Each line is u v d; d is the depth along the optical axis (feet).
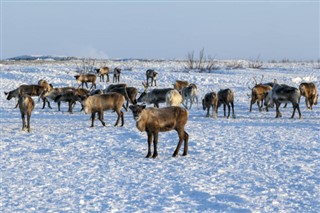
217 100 78.02
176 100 75.87
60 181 35.45
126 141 52.85
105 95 65.21
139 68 209.46
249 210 27.40
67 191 32.60
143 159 43.75
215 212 27.43
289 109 92.48
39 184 34.58
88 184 34.47
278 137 55.01
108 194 31.68
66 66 230.68
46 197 31.12
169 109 44.21
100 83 146.72
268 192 31.53
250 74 175.83
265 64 302.04
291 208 27.91
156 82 148.97
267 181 34.58
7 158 44.52
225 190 32.22
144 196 31.09
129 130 60.70
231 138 54.54
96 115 81.35
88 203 29.63
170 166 40.45
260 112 87.56
